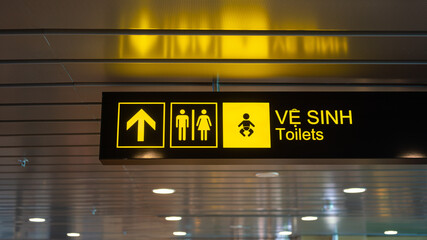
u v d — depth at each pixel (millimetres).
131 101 3225
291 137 3152
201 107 3211
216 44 3377
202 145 3135
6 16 3062
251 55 3549
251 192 8375
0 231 12992
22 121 5000
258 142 3145
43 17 3066
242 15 3023
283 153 3119
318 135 3162
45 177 7324
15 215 10594
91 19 3076
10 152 6035
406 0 2826
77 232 13195
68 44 3395
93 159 6371
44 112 4766
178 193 8445
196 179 7434
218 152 3117
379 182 7637
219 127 3170
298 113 3203
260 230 12906
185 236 14219
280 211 10117
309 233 13461
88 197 8789
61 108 4656
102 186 7930
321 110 3213
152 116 3193
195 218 10961
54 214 10508
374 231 12953
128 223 11711
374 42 3326
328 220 11172
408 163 3262
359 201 9062
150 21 3096
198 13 3000
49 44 3402
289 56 3559
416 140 3164
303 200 9016
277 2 2879
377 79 3918
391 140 3166
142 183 7711
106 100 3223
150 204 9430
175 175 7191
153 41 3340
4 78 3994
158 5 2912
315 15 3018
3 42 3375
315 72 3803
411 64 3631
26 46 3436
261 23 3115
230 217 10789
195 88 4113
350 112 3215
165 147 3131
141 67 3738
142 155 3113
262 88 4098
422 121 3203
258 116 3193
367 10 2949
